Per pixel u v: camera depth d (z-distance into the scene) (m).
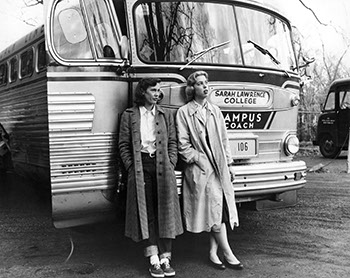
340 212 6.94
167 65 4.64
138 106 4.34
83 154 4.32
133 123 4.23
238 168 4.78
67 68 4.24
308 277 4.26
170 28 4.78
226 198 4.34
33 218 6.72
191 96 4.45
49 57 4.19
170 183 4.17
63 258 4.87
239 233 5.76
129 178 4.16
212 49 4.94
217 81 4.83
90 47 4.43
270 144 5.30
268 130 5.26
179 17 4.84
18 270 4.52
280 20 5.82
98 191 4.39
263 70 5.18
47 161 5.90
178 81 4.66
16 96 7.19
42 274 4.40
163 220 4.13
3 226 6.25
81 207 4.38
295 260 4.73
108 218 4.57
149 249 4.21
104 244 5.32
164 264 4.24
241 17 5.26
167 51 4.73
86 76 4.31
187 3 4.91
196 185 4.29
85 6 4.47
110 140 4.42
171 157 4.25
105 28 4.52
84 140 4.31
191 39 4.87
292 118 5.56
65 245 5.34
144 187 4.14
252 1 5.36
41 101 5.96
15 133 7.29
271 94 5.21
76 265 4.63
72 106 4.26
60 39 4.30
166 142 4.24
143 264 4.62
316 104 19.94
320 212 6.94
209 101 4.78
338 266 4.56
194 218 4.31
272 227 6.05
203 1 5.00
